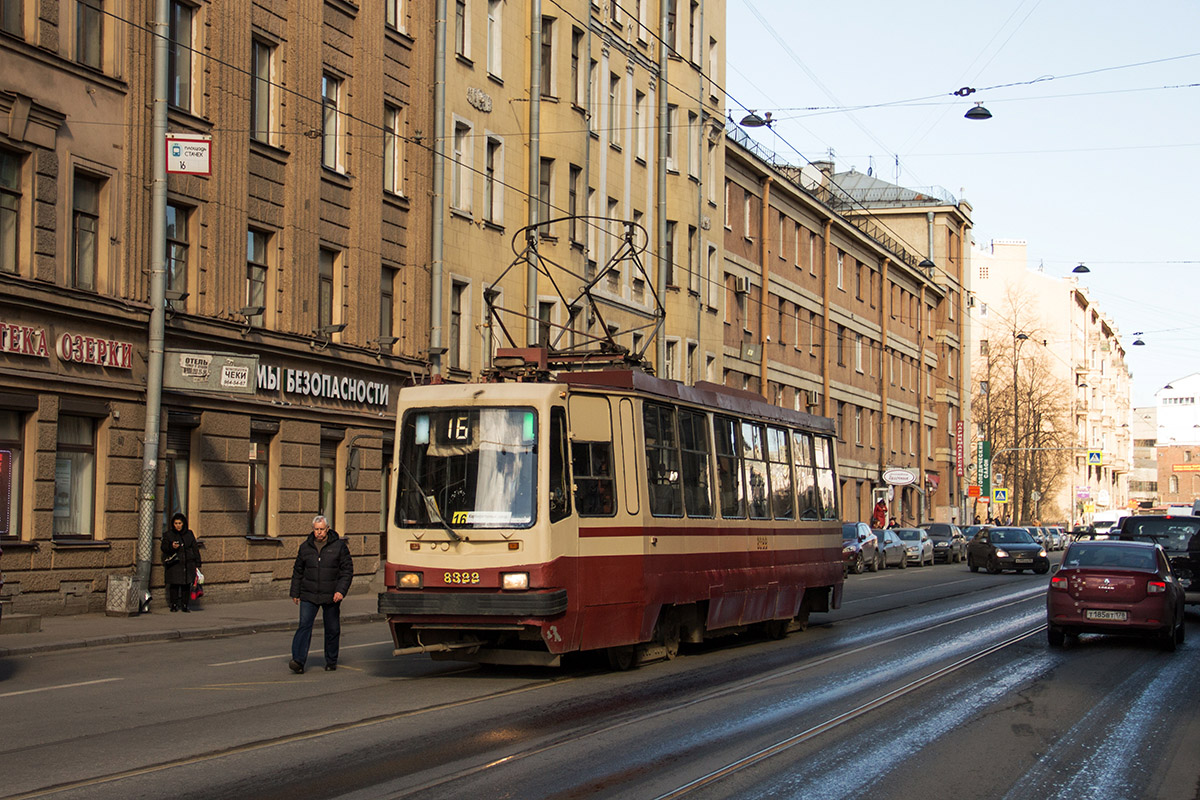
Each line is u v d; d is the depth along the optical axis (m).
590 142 40.72
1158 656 19.47
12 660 16.92
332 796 8.68
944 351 86.88
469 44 34.94
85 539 22.83
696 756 10.32
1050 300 121.44
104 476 23.03
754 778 9.56
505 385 14.88
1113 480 151.38
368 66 31.12
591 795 8.86
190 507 25.44
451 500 14.65
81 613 22.44
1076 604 20.55
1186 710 13.76
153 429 23.61
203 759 9.92
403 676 15.42
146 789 8.84
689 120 47.59
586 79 40.06
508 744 10.68
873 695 14.18
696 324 47.53
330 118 30.27
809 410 57.34
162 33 24.14
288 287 28.17
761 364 54.69
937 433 86.00
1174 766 10.61
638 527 15.91
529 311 36.84
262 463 27.67
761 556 20.16
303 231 28.69
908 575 47.31
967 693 14.67
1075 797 9.36
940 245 86.38
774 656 18.31
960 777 9.86
